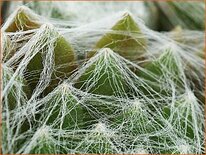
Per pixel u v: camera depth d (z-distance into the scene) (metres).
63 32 0.05
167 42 0.05
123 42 0.05
